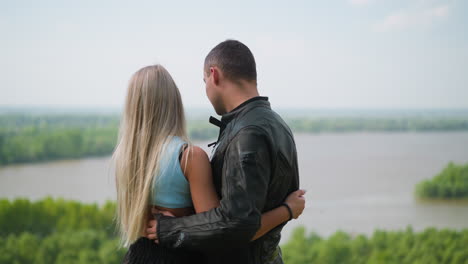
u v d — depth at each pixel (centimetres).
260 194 157
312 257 2005
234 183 156
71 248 2072
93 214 2294
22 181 5178
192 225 158
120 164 181
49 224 2280
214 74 181
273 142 166
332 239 2088
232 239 152
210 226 153
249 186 154
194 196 171
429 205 3919
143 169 175
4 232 2191
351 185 4819
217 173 172
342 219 3244
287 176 174
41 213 2288
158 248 173
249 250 175
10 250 2033
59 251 2050
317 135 12075
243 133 163
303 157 7300
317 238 2180
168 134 177
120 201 185
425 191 4222
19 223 2230
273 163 167
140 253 175
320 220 3206
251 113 171
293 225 2983
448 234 1881
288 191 181
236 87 178
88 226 2248
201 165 171
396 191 4506
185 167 172
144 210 176
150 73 179
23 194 4259
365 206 3788
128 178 179
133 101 179
